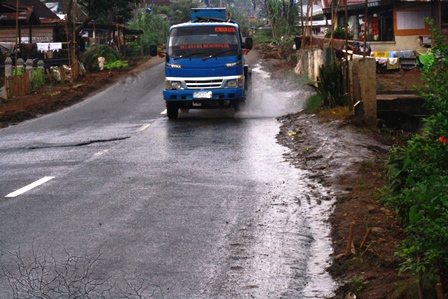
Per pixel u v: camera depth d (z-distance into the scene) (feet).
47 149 48.01
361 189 31.07
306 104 64.54
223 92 63.46
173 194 31.91
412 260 17.93
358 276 20.15
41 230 25.80
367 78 49.16
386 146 43.32
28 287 19.21
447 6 111.45
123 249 23.21
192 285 19.76
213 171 37.65
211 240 24.29
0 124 67.10
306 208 28.91
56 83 117.50
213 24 64.90
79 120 67.97
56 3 263.29
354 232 24.21
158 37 248.52
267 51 188.34
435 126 20.15
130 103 85.20
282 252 22.90
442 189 17.57
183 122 61.87
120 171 38.19
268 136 50.49
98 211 28.73
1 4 149.48
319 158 39.99
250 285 19.83
